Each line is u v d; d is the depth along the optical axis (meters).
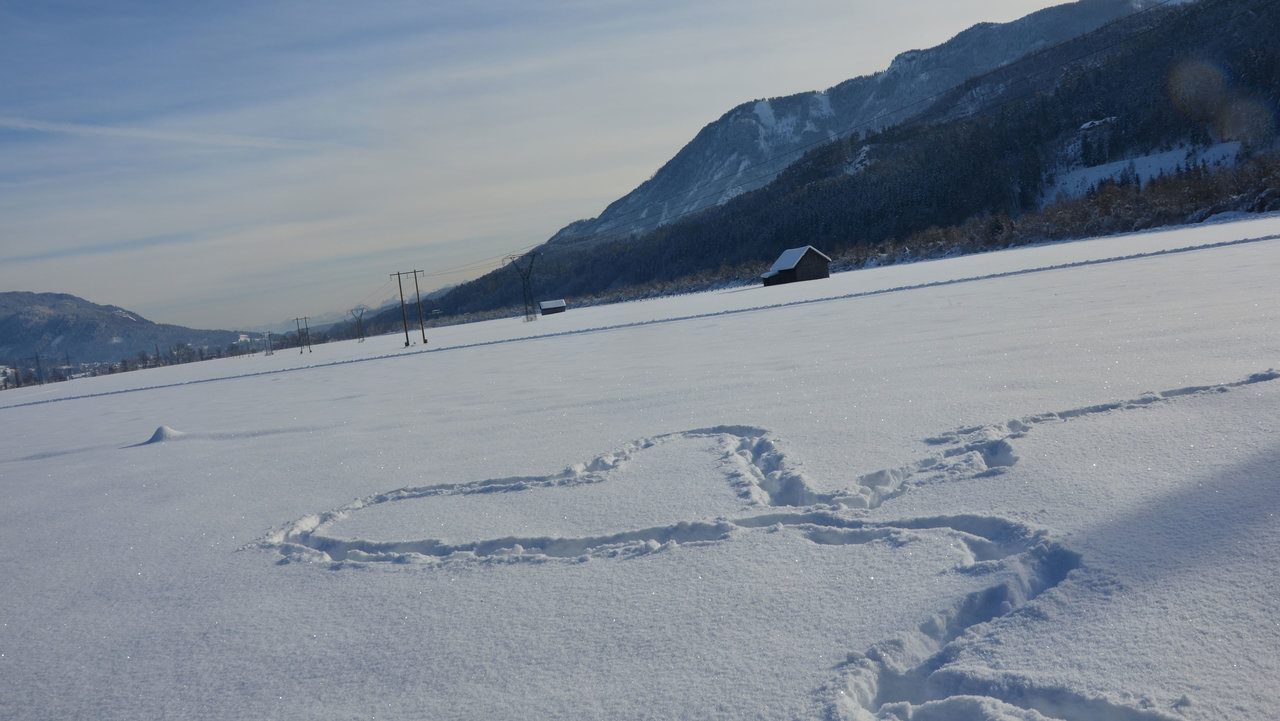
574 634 3.33
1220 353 7.34
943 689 2.59
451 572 4.30
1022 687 2.46
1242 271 16.52
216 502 6.81
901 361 10.21
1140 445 4.66
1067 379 7.14
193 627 3.94
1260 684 2.27
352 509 5.92
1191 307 11.36
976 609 3.11
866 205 127.69
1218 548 3.13
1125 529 3.47
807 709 2.50
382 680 3.13
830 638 2.99
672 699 2.70
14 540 6.20
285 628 3.79
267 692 3.14
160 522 6.29
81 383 60.66
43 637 4.01
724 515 4.63
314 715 2.90
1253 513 3.38
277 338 130.25
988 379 7.81
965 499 4.26
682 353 16.50
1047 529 3.61
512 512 5.30
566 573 4.07
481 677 3.05
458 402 12.51
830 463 5.39
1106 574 3.09
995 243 64.19
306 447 9.41
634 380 12.36
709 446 6.59
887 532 3.99
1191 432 4.76
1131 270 21.45
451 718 2.76
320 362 38.06
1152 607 2.79
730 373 11.54
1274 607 2.65
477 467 6.94
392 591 4.12
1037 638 2.74
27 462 11.36
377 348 49.66
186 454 9.99
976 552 3.64
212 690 3.21
